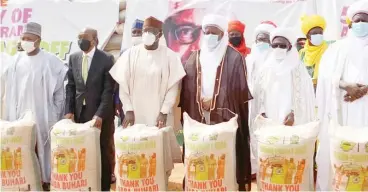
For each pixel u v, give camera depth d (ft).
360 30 10.93
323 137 11.66
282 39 11.54
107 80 12.11
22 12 20.81
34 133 11.99
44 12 20.88
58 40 20.85
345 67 11.25
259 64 14.20
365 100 10.91
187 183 10.52
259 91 11.92
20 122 11.82
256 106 12.07
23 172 11.69
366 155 9.57
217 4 20.53
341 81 11.18
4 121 12.02
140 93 11.63
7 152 11.48
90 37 12.02
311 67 14.43
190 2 20.63
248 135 11.70
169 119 12.01
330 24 19.72
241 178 11.62
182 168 15.11
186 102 11.67
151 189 10.66
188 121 10.83
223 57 11.48
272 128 10.46
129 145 10.52
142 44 12.11
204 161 10.21
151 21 11.53
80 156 11.09
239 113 11.46
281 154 9.92
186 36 20.72
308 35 14.61
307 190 10.11
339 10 19.57
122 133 10.73
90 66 12.04
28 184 11.78
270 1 20.31
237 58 11.43
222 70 11.38
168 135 11.34
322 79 11.75
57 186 11.14
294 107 11.48
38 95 12.81
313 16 14.70
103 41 20.74
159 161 10.83
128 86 11.74
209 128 10.52
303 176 10.00
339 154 9.78
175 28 20.74
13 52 20.83
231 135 10.43
